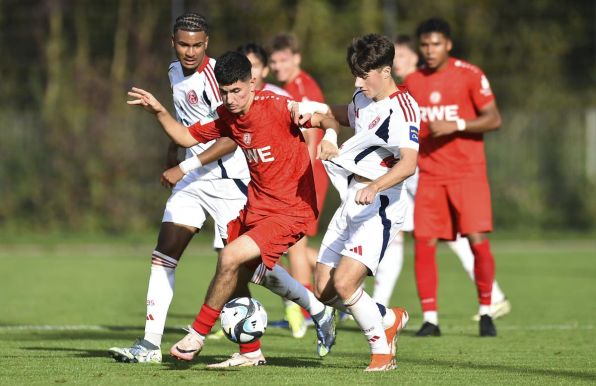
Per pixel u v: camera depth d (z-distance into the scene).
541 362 24.39
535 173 83.69
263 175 22.39
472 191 31.58
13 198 80.25
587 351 26.89
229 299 23.44
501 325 34.50
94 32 88.75
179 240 24.56
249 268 22.31
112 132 80.31
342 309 23.20
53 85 85.75
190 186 24.94
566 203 83.62
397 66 35.81
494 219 83.06
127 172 80.44
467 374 22.03
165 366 23.08
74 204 80.50
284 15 90.19
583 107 91.56
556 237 79.69
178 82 25.09
